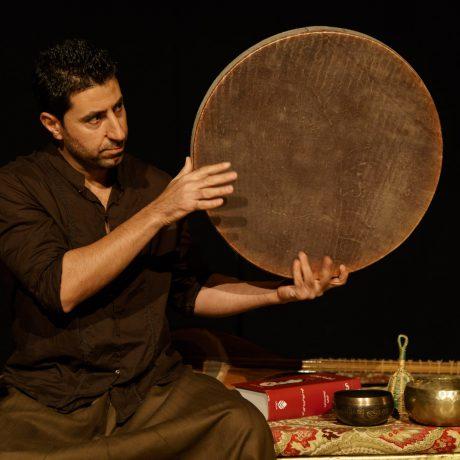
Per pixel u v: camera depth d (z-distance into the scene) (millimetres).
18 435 7770
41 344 8312
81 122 7980
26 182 8344
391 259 13281
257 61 7840
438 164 8320
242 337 12219
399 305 13234
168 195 7633
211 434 7781
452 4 13086
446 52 13172
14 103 12656
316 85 8000
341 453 8445
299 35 7805
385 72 8000
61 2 12664
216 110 7957
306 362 11352
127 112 12898
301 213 8406
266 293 8977
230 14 12945
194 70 12969
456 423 8547
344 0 13016
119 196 8664
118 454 7496
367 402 8594
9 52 12586
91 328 8336
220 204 7578
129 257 7738
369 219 8469
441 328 13188
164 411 8141
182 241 9266
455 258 13258
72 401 8180
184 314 9508
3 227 8227
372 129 8195
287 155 8219
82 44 8031
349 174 8328
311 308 13250
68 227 8414
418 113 8156
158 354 8641
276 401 8945
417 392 8625
